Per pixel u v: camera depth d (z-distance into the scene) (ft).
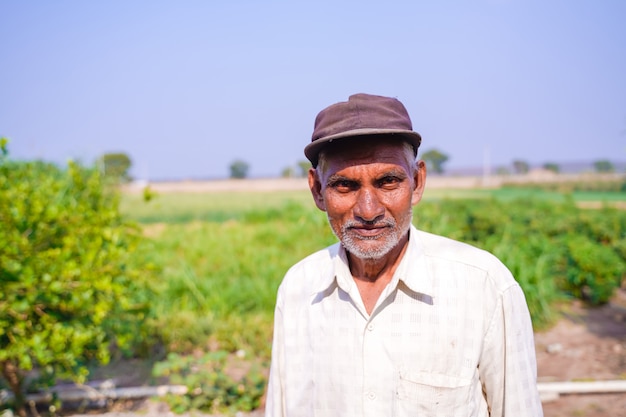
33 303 13.12
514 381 5.02
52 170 22.04
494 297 5.08
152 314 19.20
